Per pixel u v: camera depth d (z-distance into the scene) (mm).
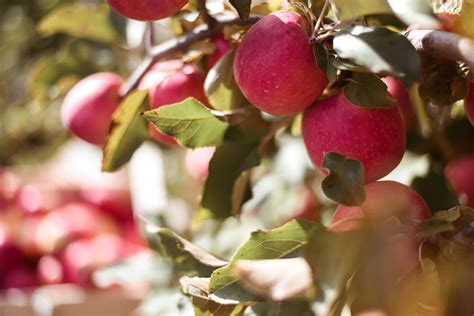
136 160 1762
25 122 2611
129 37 1248
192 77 997
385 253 721
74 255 1583
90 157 2314
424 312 748
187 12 962
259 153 981
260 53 844
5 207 1866
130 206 1883
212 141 946
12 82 2467
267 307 848
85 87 1144
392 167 874
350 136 855
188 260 958
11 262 1682
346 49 788
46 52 2244
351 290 744
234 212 1002
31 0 2262
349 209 834
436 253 783
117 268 1217
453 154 1122
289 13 861
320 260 727
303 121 891
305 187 1254
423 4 755
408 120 1051
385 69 763
